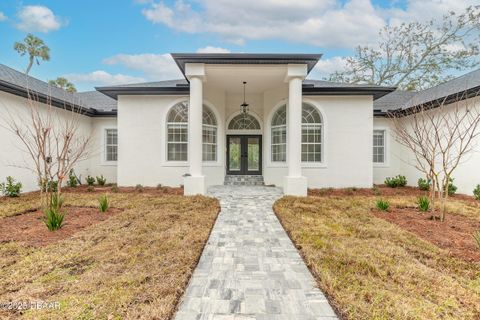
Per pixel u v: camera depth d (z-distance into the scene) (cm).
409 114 1151
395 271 318
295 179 873
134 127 1103
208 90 1134
